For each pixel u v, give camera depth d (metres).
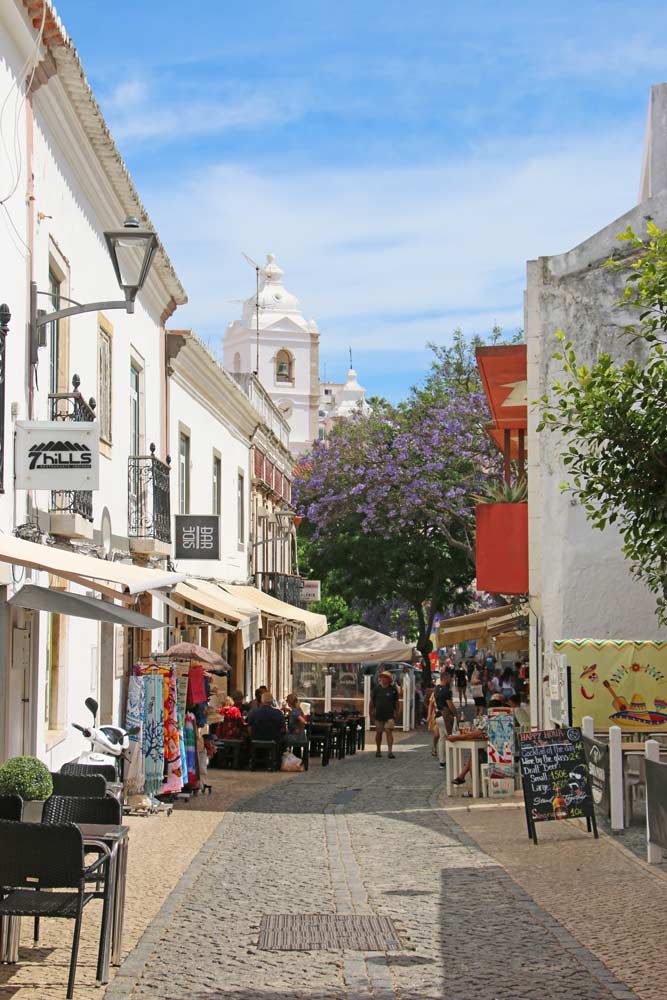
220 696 27.09
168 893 9.95
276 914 9.18
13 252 12.01
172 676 16.27
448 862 11.55
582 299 17.41
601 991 6.95
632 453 9.01
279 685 40.28
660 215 16.98
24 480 11.84
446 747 17.67
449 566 44.78
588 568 17.14
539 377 17.56
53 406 13.88
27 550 10.91
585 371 9.21
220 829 14.04
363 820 14.95
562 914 9.01
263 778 21.08
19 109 12.30
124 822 14.55
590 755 14.09
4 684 11.90
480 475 38.69
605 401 9.03
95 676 16.33
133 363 19.12
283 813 15.77
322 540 47.12
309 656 32.91
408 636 58.28
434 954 7.91
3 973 7.27
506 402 20.77
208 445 26.50
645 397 9.20
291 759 22.66
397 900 9.72
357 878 10.74
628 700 15.19
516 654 50.91
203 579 25.17
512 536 18.27
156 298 20.70
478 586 18.34
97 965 7.36
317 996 6.91
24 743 12.88
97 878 7.92
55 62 13.23
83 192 15.51
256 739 22.48
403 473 38.72
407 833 13.69
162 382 21.42
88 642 15.92
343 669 40.97
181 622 23.25
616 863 10.92
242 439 31.61
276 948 8.07
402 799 17.50
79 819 8.01
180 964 7.64
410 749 29.34
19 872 6.85
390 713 26.05
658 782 10.28
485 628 24.58
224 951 7.99
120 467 17.81
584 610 17.12
